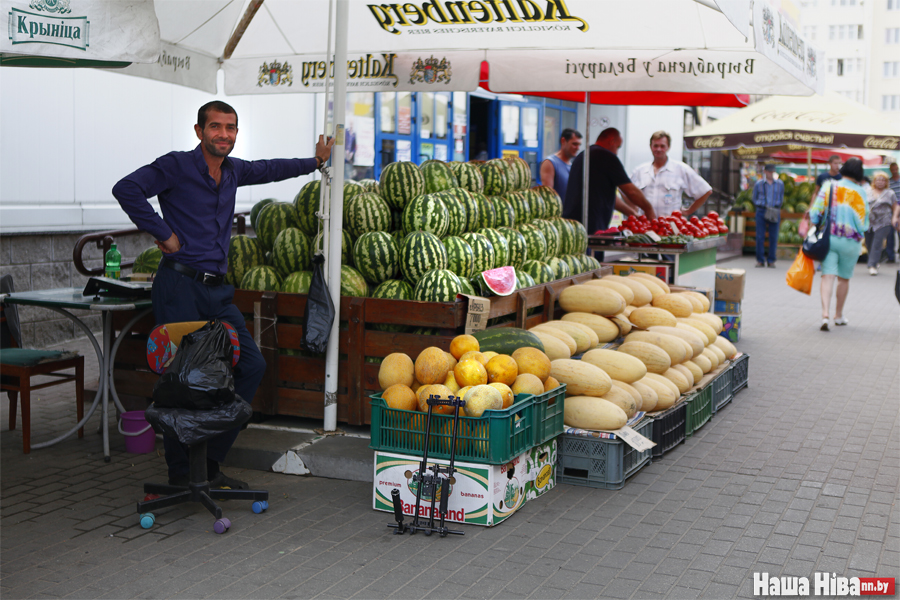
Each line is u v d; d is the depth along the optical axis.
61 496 4.79
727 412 6.93
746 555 4.06
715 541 4.23
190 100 10.76
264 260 6.22
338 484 5.07
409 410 4.48
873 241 18.62
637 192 10.09
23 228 8.48
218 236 4.82
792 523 4.48
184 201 4.72
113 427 6.21
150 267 6.17
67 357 5.83
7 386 5.62
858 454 5.75
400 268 5.71
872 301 14.22
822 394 7.58
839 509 4.69
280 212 6.16
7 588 3.62
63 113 8.89
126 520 4.44
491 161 7.12
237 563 3.92
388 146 14.92
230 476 5.19
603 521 4.50
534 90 7.62
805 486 5.08
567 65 7.46
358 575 3.80
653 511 4.65
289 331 5.73
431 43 7.21
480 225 6.54
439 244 5.69
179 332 4.52
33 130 8.56
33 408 6.71
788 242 22.50
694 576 3.82
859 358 9.27
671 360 6.03
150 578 3.75
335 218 5.44
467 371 4.54
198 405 4.19
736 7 4.41
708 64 7.11
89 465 5.36
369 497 4.84
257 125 11.86
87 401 6.91
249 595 3.59
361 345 5.52
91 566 3.87
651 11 6.46
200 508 4.63
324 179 5.46
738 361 7.52
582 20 6.62
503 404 4.45
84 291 5.50
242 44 7.53
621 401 5.21
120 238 9.73
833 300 14.23
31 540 4.16
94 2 3.56
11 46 3.32
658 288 7.33
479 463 4.36
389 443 4.56
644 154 23.09
